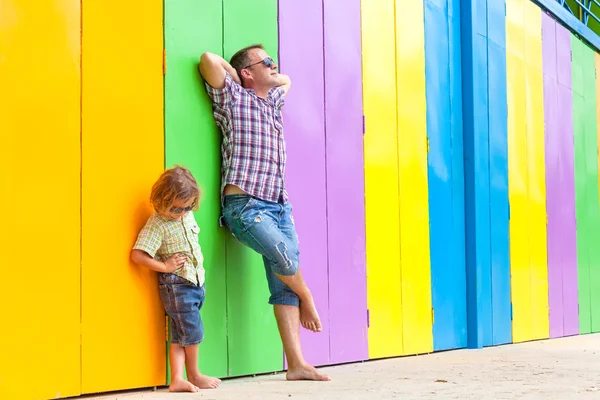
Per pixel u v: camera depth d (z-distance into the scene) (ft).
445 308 18.30
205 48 12.24
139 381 10.75
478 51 20.06
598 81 29.09
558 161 25.07
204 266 11.93
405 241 16.88
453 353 17.62
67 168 10.05
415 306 17.12
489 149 20.40
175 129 11.59
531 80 23.32
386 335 16.10
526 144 22.79
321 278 14.37
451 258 18.70
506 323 20.99
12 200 9.41
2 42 9.39
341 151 15.06
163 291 10.98
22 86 9.59
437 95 18.44
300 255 13.91
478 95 19.92
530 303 22.53
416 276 17.21
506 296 21.03
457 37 19.60
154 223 10.87
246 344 12.60
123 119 10.83
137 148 11.00
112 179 10.62
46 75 9.87
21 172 9.53
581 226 26.78
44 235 9.73
